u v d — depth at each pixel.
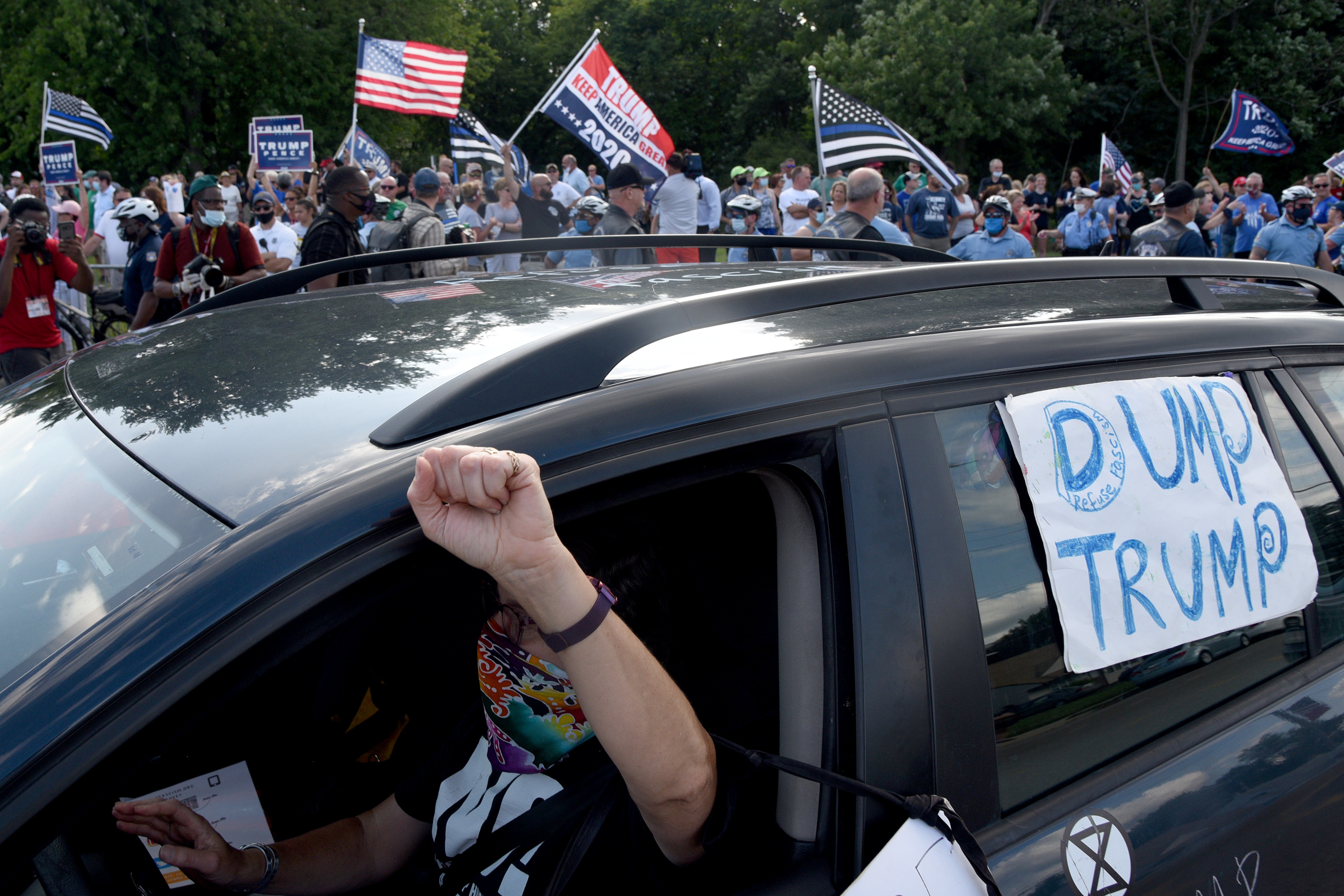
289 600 0.91
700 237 2.47
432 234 5.46
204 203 5.43
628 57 43.00
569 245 2.38
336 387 1.30
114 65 24.58
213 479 1.09
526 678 1.29
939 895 1.15
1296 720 1.58
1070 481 1.37
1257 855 1.48
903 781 1.20
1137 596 1.40
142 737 0.85
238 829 1.42
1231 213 12.78
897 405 1.27
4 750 0.83
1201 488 1.49
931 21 28.38
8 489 1.28
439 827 1.41
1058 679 1.36
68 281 6.30
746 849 1.27
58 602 1.01
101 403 1.40
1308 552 1.62
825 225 6.23
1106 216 15.81
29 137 25.38
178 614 0.89
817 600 1.23
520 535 0.94
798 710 1.24
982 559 1.29
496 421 1.07
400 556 0.96
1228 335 1.65
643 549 1.33
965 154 30.00
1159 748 1.45
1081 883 1.29
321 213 5.12
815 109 8.33
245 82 27.19
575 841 1.27
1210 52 33.66
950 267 1.47
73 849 1.17
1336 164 13.97
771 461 1.16
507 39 44.62
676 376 1.17
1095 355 1.46
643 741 1.06
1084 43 33.81
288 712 1.65
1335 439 1.73
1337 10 32.72
